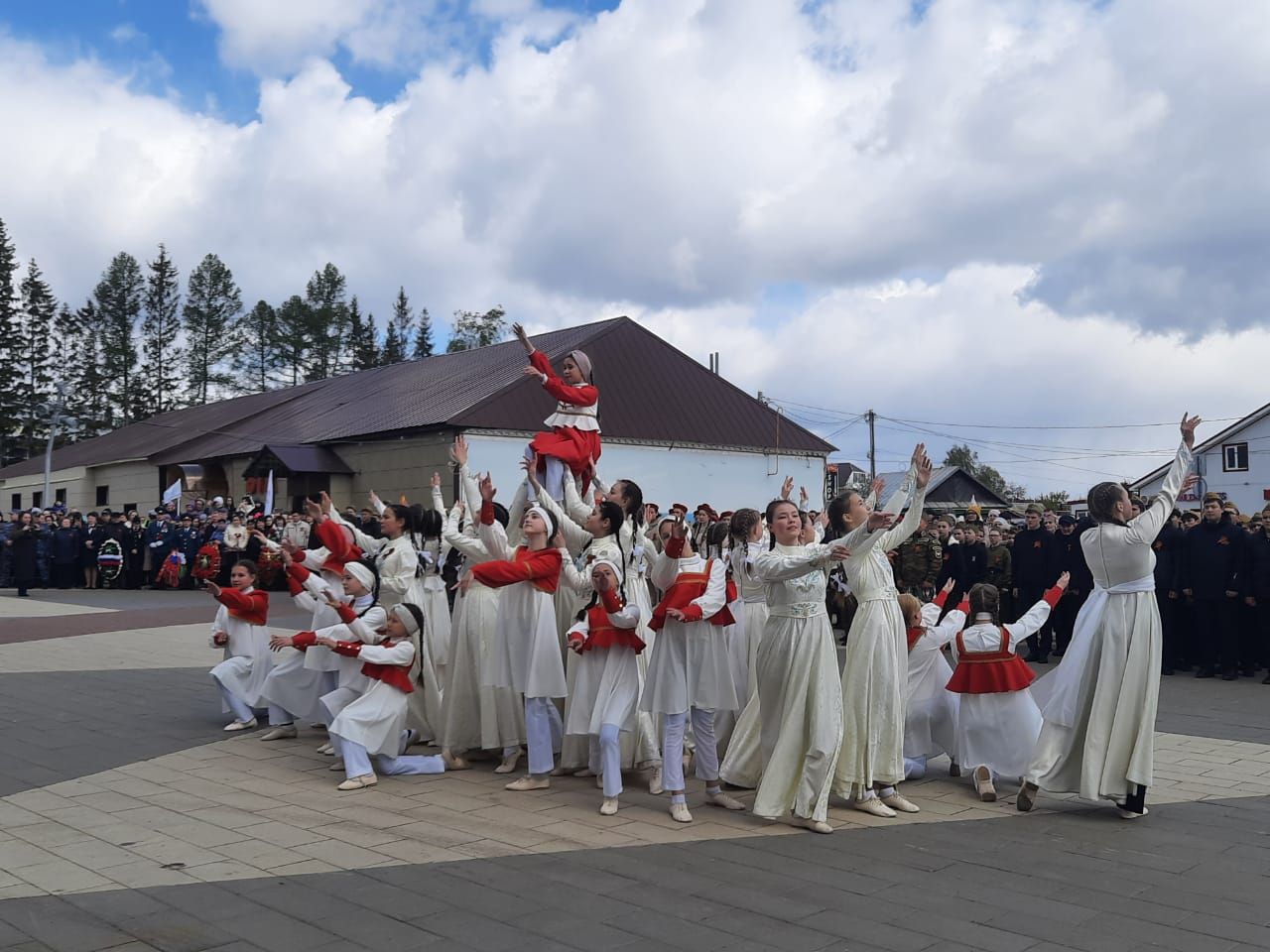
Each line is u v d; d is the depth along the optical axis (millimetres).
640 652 6828
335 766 7793
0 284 61375
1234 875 5234
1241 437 38125
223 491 33375
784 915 4648
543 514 7297
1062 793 6664
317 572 9203
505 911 4684
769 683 6320
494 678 7301
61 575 25422
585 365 8461
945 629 7477
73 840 5793
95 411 67188
